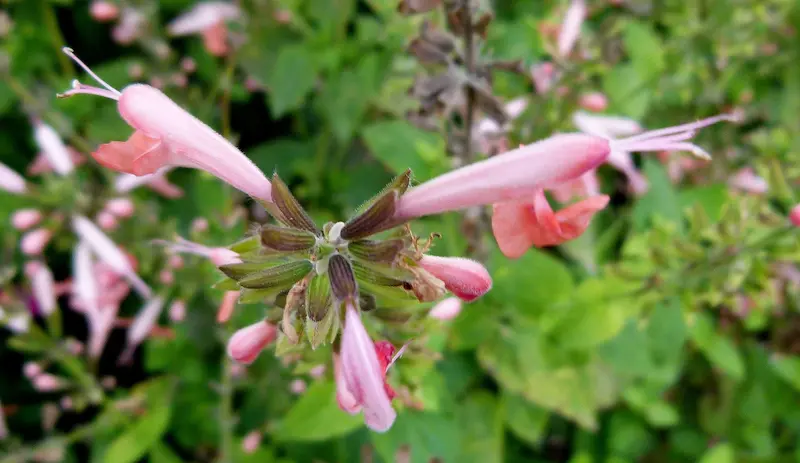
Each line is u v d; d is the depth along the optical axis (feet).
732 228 0.35
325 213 0.43
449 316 0.27
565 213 0.19
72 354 0.40
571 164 0.18
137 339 0.41
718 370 0.46
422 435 0.34
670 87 0.49
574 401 0.39
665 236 0.39
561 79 0.38
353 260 0.21
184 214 0.48
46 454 0.41
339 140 0.49
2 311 0.37
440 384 0.35
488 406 0.41
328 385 0.32
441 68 0.33
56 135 0.40
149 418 0.39
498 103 0.31
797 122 0.51
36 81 0.51
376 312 0.23
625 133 0.42
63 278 0.50
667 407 0.43
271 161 0.52
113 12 0.47
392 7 0.40
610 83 0.47
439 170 0.39
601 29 0.40
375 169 0.47
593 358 0.41
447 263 0.21
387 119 0.48
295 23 0.46
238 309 0.37
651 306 0.38
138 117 0.19
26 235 0.39
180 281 0.40
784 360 0.45
